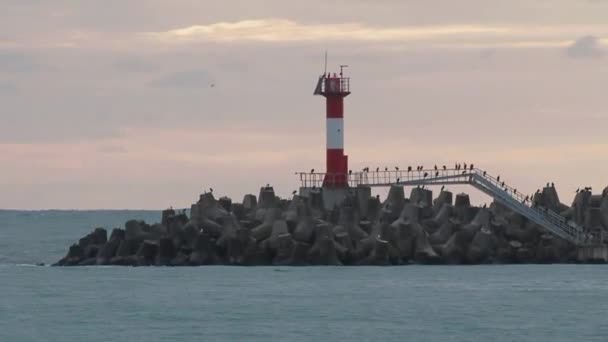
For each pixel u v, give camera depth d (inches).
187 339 6432.1
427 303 7608.3
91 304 7642.7
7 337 6505.9
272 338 6461.6
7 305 7618.1
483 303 7608.3
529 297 7849.4
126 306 7544.3
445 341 6392.7
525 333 6604.3
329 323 6909.5
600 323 6884.8
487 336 6520.7
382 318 7062.0
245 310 7362.2
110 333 6614.2
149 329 6732.3
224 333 6604.3
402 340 6412.4
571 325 6830.7
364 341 6382.9
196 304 7598.4
